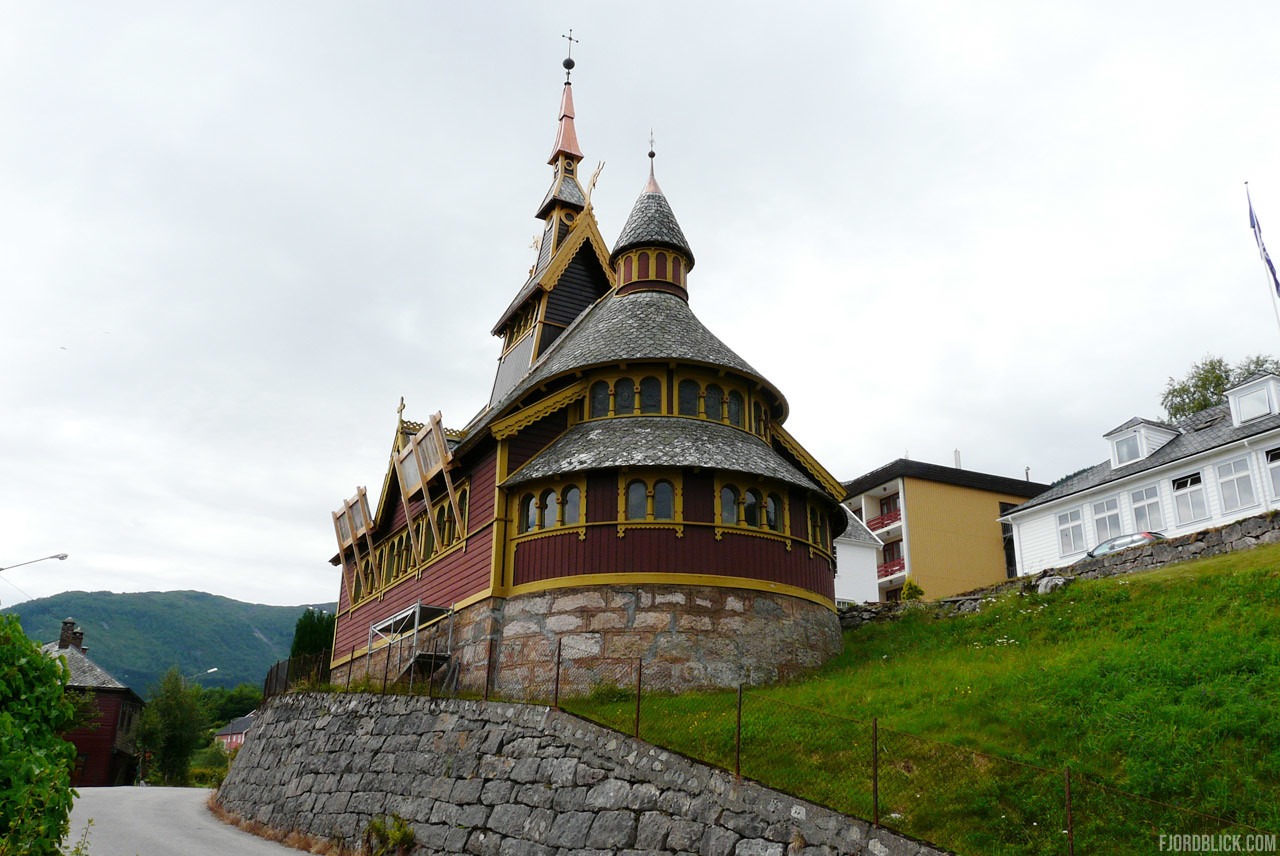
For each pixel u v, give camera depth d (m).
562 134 52.47
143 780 74.94
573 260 45.12
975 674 21.30
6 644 9.64
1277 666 16.83
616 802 18.59
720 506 27.98
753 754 18.03
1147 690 17.17
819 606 29.53
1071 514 48.03
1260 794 13.66
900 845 14.20
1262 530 25.09
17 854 8.48
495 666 27.84
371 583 42.56
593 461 27.72
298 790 30.09
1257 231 34.31
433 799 23.20
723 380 30.59
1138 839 13.38
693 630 26.41
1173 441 45.00
